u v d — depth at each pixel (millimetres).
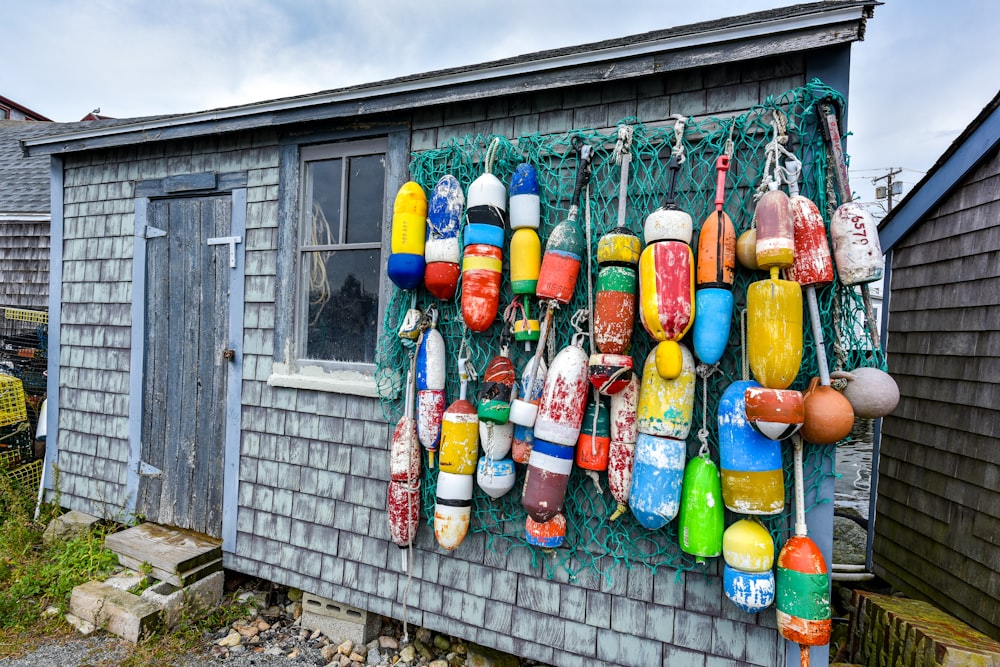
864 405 1998
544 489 2227
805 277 2012
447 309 2787
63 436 4109
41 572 3285
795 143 2197
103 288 3943
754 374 2000
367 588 2984
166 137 3486
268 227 3318
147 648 2756
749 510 1994
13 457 4652
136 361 3771
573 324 2408
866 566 4098
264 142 3344
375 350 3064
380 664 2826
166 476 3639
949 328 3512
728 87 2295
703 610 2326
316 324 3234
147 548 3229
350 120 3070
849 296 2123
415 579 2875
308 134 3188
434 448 2693
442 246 2617
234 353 3398
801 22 1996
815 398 1990
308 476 3174
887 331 4270
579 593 2531
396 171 2949
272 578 3244
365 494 3016
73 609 2977
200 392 3531
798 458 2072
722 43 2139
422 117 2895
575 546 2531
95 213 3982
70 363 4090
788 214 1963
